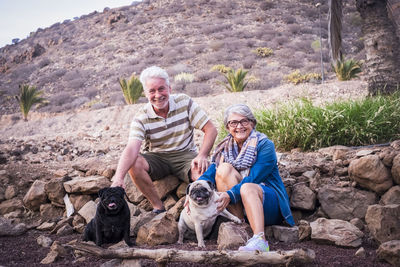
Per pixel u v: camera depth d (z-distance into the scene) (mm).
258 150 3705
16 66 40062
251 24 40688
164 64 31516
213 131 4301
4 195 5230
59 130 16672
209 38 37062
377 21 7684
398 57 7613
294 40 35188
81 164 5371
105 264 3021
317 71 25625
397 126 5914
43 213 4902
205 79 26547
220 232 3447
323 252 3201
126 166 3826
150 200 4371
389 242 2947
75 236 4156
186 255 2881
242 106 3775
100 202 3486
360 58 26906
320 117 6105
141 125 4121
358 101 6609
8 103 29188
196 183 3467
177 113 4230
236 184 3633
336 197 4098
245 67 29250
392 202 3920
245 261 2812
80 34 46594
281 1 47875
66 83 31109
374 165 4051
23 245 3887
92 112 17125
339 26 8789
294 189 4273
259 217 3209
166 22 43281
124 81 18922
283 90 13117
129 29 43375
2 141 8133
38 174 5574
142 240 3783
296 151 5926
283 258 2779
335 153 5105
